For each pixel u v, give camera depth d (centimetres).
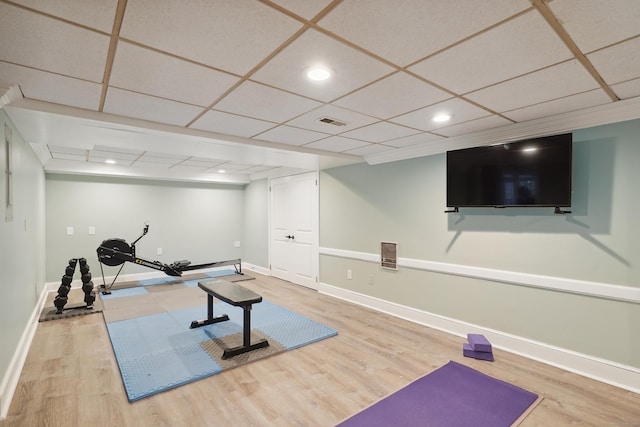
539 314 275
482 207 300
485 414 206
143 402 217
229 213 721
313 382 245
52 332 341
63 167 496
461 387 237
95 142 313
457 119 260
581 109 236
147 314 398
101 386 236
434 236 354
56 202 526
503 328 298
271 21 126
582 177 252
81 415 203
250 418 203
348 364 273
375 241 422
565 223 261
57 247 526
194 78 180
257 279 615
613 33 136
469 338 295
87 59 156
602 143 242
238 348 286
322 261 512
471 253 321
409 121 265
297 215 570
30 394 226
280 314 402
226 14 121
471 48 149
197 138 296
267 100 215
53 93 200
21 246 292
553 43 144
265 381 246
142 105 223
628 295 230
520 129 274
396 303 395
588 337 249
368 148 370
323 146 359
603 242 242
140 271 604
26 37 135
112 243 495
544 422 199
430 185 356
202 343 310
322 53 153
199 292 510
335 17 124
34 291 370
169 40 140
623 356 233
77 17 121
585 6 118
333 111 238
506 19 126
